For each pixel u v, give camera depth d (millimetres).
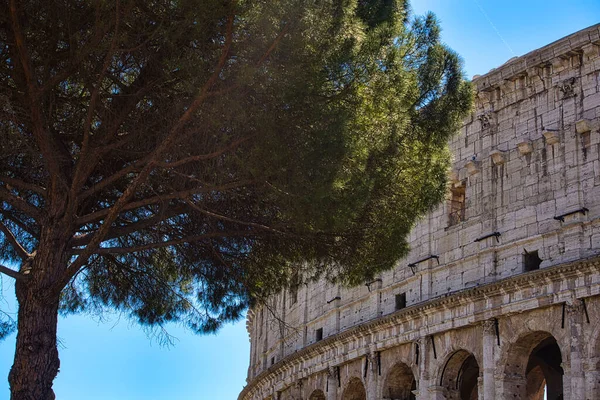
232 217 37750
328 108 33688
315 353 73438
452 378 59438
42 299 34000
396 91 35438
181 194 34812
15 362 33750
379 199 37781
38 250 34625
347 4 32812
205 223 38906
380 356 65188
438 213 62438
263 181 33969
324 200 34031
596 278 50375
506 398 54062
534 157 56688
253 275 40500
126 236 40656
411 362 61844
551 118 56281
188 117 32844
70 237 35125
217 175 34531
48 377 33750
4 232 36656
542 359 61031
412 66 38250
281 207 35469
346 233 38188
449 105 39125
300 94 32719
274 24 31875
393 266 39781
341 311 72188
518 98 58719
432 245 62281
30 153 34500
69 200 34344
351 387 69250
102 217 38125
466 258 58969
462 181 61219
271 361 89625
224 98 32750
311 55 32750
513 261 55875
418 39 38812
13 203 35250
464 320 57281
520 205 56625
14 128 33375
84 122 36000
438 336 59781
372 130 35469
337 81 34094
